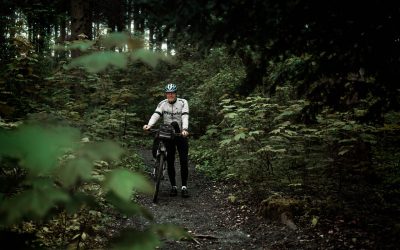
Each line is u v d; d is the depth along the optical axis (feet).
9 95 19.83
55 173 3.10
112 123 25.08
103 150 3.18
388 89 11.05
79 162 3.05
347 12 9.43
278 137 18.92
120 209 3.79
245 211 18.45
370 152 18.93
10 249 3.76
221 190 22.94
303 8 9.03
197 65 49.24
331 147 18.40
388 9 9.45
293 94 23.30
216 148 31.58
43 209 3.03
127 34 3.52
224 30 9.05
